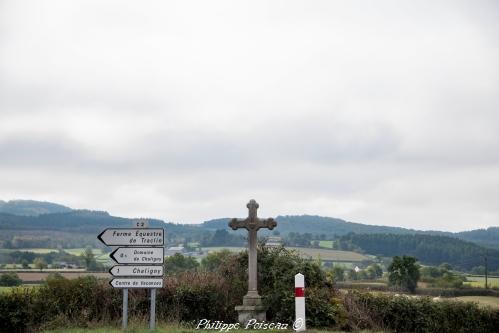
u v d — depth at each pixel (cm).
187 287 1858
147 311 1817
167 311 1811
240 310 1786
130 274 1577
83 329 1584
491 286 5297
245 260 2022
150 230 1586
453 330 2033
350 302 1936
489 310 2091
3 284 3183
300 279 1622
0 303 1720
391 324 1983
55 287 1805
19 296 1752
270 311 1827
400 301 2009
